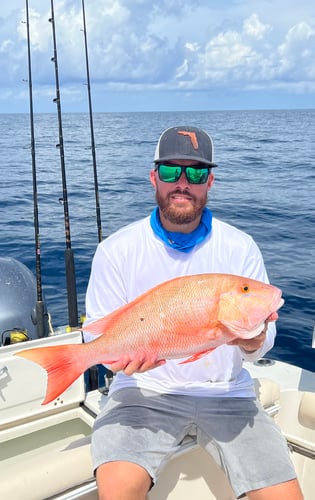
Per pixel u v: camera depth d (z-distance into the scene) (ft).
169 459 3.17
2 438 3.88
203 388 3.32
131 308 2.77
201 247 3.38
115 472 2.86
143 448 3.02
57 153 35.88
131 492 2.83
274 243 12.79
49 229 13.92
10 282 5.62
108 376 4.43
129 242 3.41
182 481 3.31
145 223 3.45
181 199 3.23
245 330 2.63
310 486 3.89
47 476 2.88
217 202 18.58
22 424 3.97
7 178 23.97
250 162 32.99
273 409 3.89
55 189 20.95
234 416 3.24
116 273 3.40
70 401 4.16
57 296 9.07
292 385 4.44
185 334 2.71
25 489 2.82
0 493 2.77
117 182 23.25
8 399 3.88
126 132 63.67
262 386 3.89
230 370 3.37
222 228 3.48
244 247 3.46
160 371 3.36
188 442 3.28
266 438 3.14
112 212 16.55
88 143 44.37
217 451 3.21
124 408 3.27
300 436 4.22
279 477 2.95
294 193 20.75
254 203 18.35
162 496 3.25
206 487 3.41
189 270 3.36
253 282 2.68
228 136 56.85
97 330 2.79
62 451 3.10
